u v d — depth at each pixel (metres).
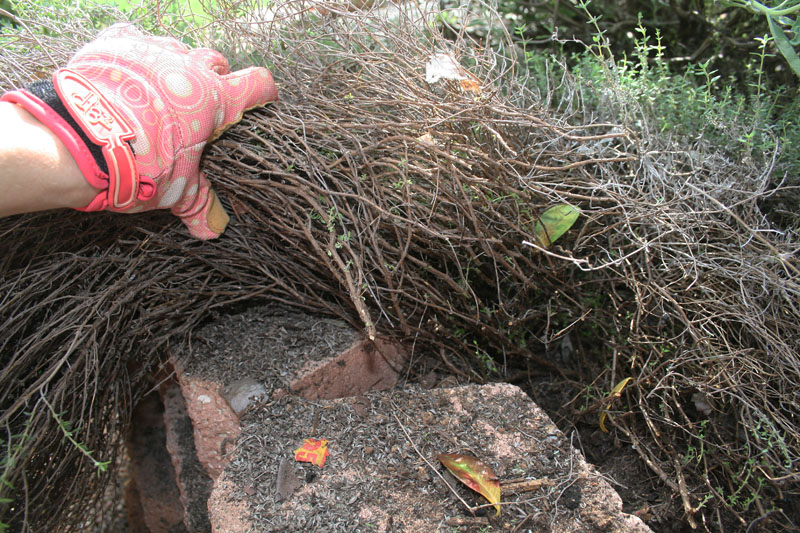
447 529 1.18
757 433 1.35
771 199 1.74
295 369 1.61
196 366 1.65
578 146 1.70
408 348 1.81
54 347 1.52
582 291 1.80
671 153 1.64
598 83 1.90
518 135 1.68
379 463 1.32
